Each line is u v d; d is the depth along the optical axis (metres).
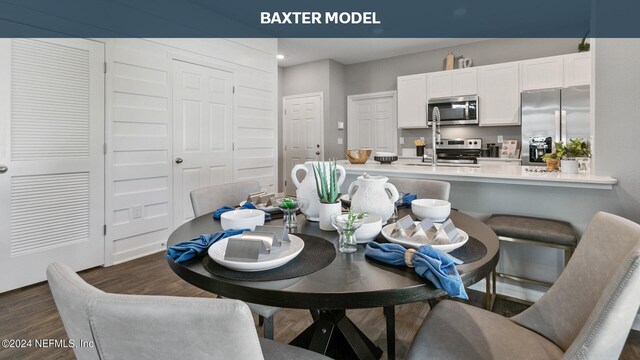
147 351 0.54
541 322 1.09
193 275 0.91
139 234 3.17
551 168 2.58
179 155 3.48
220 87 3.89
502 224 2.11
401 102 5.29
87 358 0.62
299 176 5.59
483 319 1.12
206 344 0.51
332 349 1.55
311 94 5.86
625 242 0.90
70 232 2.70
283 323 2.03
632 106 1.97
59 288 0.61
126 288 2.52
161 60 3.29
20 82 2.40
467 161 4.51
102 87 2.85
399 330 1.93
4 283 2.38
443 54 5.19
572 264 1.08
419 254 0.90
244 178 4.21
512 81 4.44
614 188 2.03
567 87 3.98
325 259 1.00
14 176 2.40
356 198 1.35
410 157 5.26
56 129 2.59
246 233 1.01
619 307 0.71
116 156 2.97
